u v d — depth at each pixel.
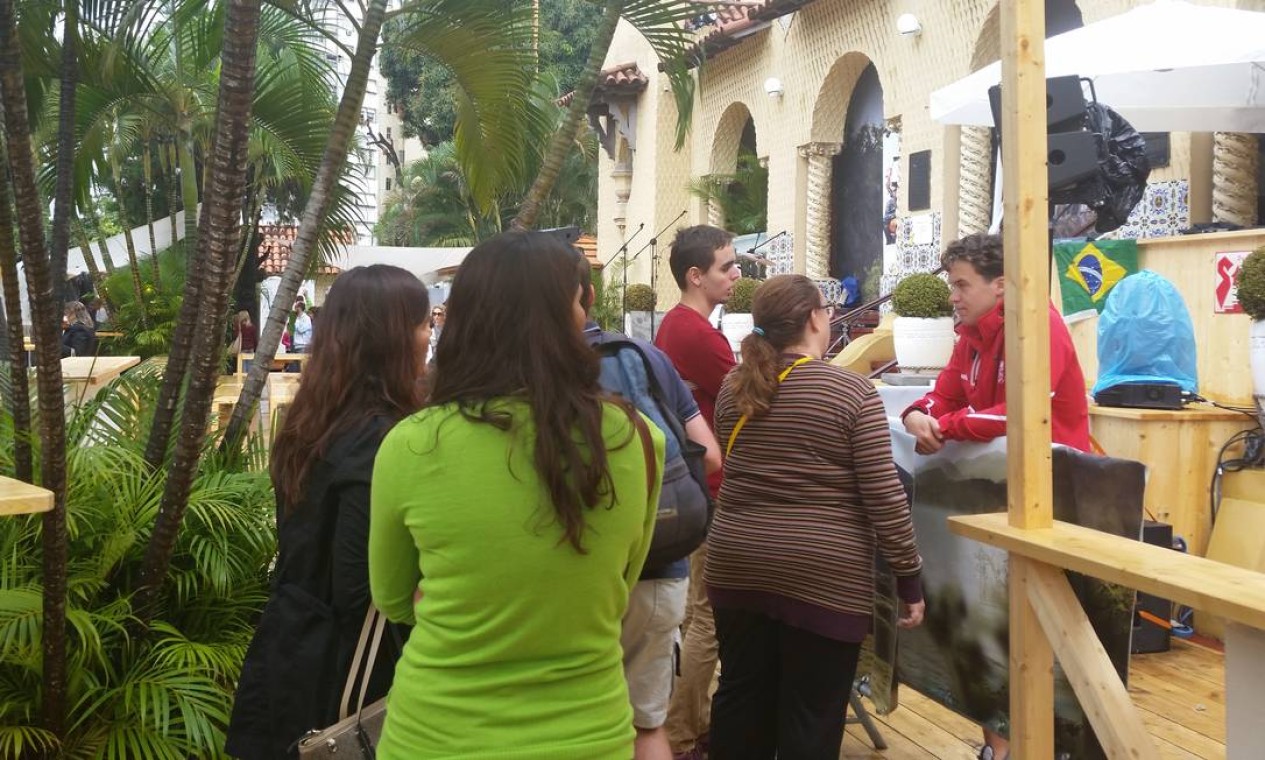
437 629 1.96
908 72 12.98
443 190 42.38
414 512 1.95
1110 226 5.61
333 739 2.52
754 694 3.40
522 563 1.90
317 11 4.98
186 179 15.66
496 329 1.97
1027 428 2.79
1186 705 4.68
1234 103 7.84
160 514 3.63
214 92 8.60
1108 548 2.55
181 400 4.42
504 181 5.89
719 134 18.14
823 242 15.48
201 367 3.47
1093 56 6.53
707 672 4.12
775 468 3.21
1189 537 5.82
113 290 17.83
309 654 2.67
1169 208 9.21
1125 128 5.54
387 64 40.41
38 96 5.23
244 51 3.30
